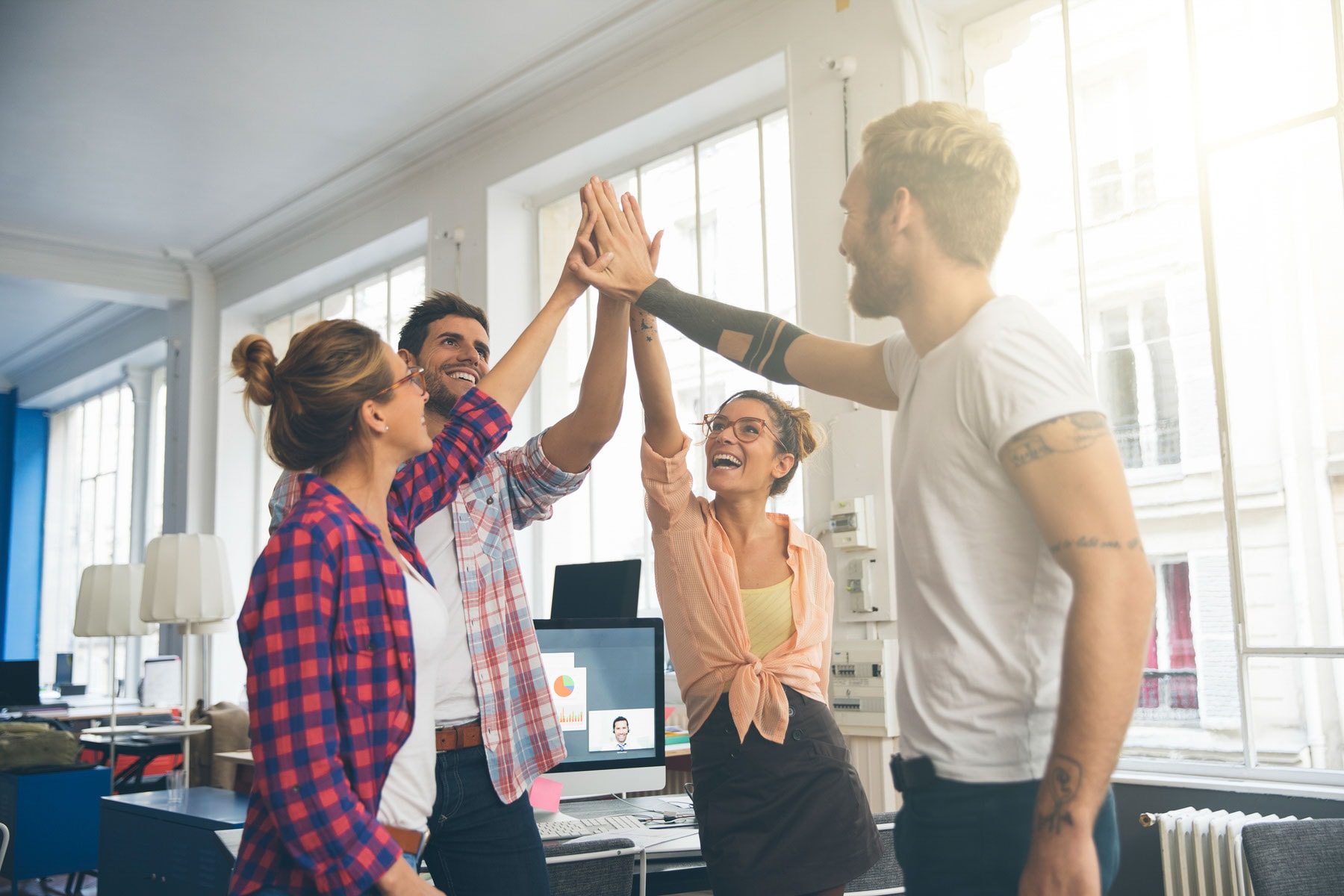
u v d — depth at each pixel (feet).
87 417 33.60
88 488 33.09
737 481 6.36
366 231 20.48
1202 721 9.73
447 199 18.53
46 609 34.83
